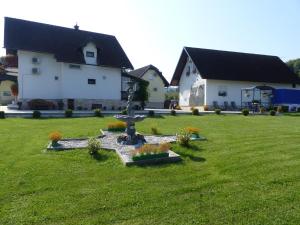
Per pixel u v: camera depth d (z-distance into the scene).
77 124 16.38
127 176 7.27
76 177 7.19
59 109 27.50
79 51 28.59
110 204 5.66
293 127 16.17
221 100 33.75
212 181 6.87
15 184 6.67
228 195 6.04
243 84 34.75
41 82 27.22
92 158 8.84
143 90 31.95
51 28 29.34
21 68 26.52
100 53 29.69
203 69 33.53
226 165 8.11
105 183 6.79
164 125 16.69
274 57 39.91
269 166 7.95
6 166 7.95
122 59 30.70
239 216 5.14
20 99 26.53
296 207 5.44
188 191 6.29
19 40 26.59
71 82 27.91
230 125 17.12
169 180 6.98
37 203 5.71
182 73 38.53
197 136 12.02
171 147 10.07
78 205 5.62
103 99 29.39
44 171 7.59
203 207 5.51
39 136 12.39
